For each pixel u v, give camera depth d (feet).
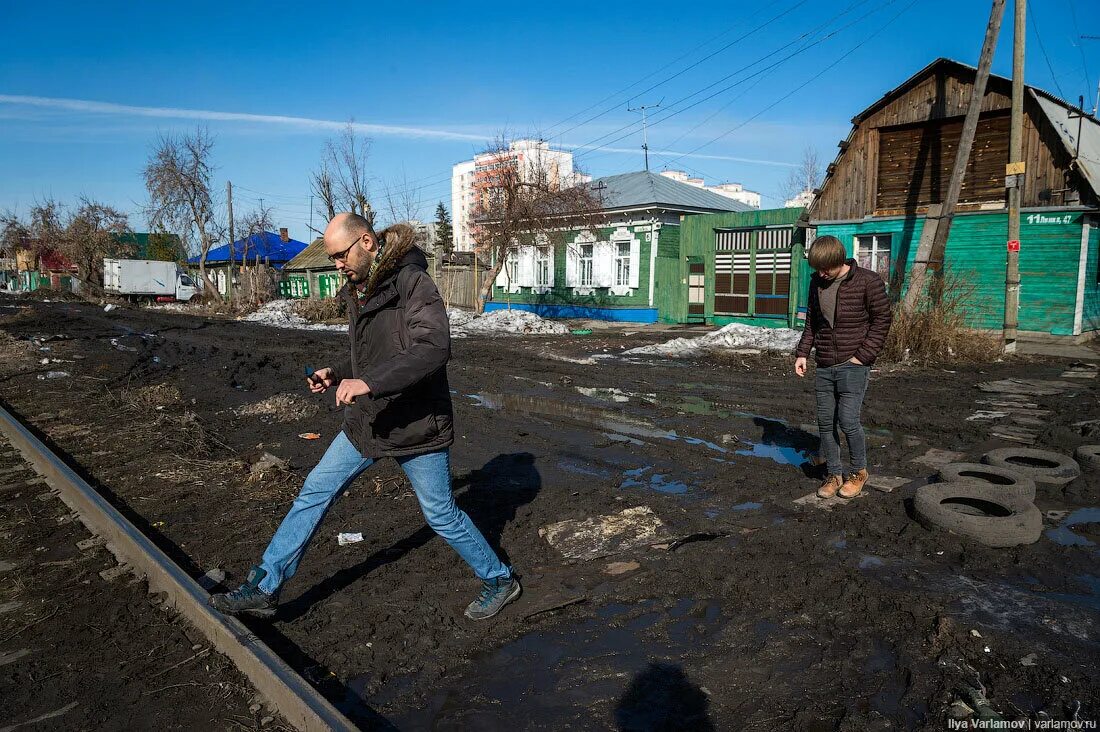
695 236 78.43
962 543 13.91
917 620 10.93
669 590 12.20
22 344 50.93
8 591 12.34
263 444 23.02
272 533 14.97
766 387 34.12
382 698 9.27
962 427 24.66
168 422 25.68
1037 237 53.21
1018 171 45.16
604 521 15.58
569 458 21.27
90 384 34.78
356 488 18.11
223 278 163.12
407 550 14.11
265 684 9.14
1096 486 17.57
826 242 15.81
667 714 8.87
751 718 8.77
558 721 8.77
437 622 11.21
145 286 143.54
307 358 46.01
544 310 95.45
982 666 9.70
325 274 140.56
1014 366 41.16
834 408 16.71
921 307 44.88
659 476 19.38
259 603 10.64
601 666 9.96
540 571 13.17
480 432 24.77
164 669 9.84
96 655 10.23
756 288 73.56
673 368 41.11
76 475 17.79
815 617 11.17
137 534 13.70
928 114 57.88
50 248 169.58
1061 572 12.71
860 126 62.54
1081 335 52.85
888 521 15.12
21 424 23.91
